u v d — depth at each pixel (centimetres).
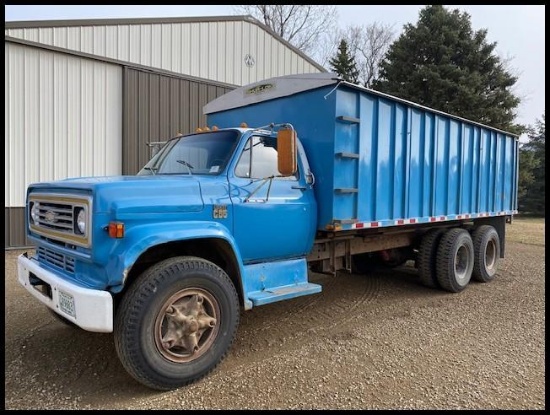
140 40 1058
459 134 666
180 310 328
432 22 2477
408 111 558
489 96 2364
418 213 591
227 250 373
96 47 989
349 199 477
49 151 939
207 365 336
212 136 440
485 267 705
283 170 367
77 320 296
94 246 304
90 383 329
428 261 628
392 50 2622
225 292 349
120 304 309
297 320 487
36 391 316
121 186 320
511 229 1727
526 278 745
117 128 1039
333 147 452
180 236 330
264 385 330
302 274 454
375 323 479
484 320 495
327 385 331
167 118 1119
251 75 1301
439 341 425
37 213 388
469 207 699
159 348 313
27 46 894
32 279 384
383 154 523
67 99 956
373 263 742
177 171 436
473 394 321
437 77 2303
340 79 445
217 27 1205
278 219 421
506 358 387
